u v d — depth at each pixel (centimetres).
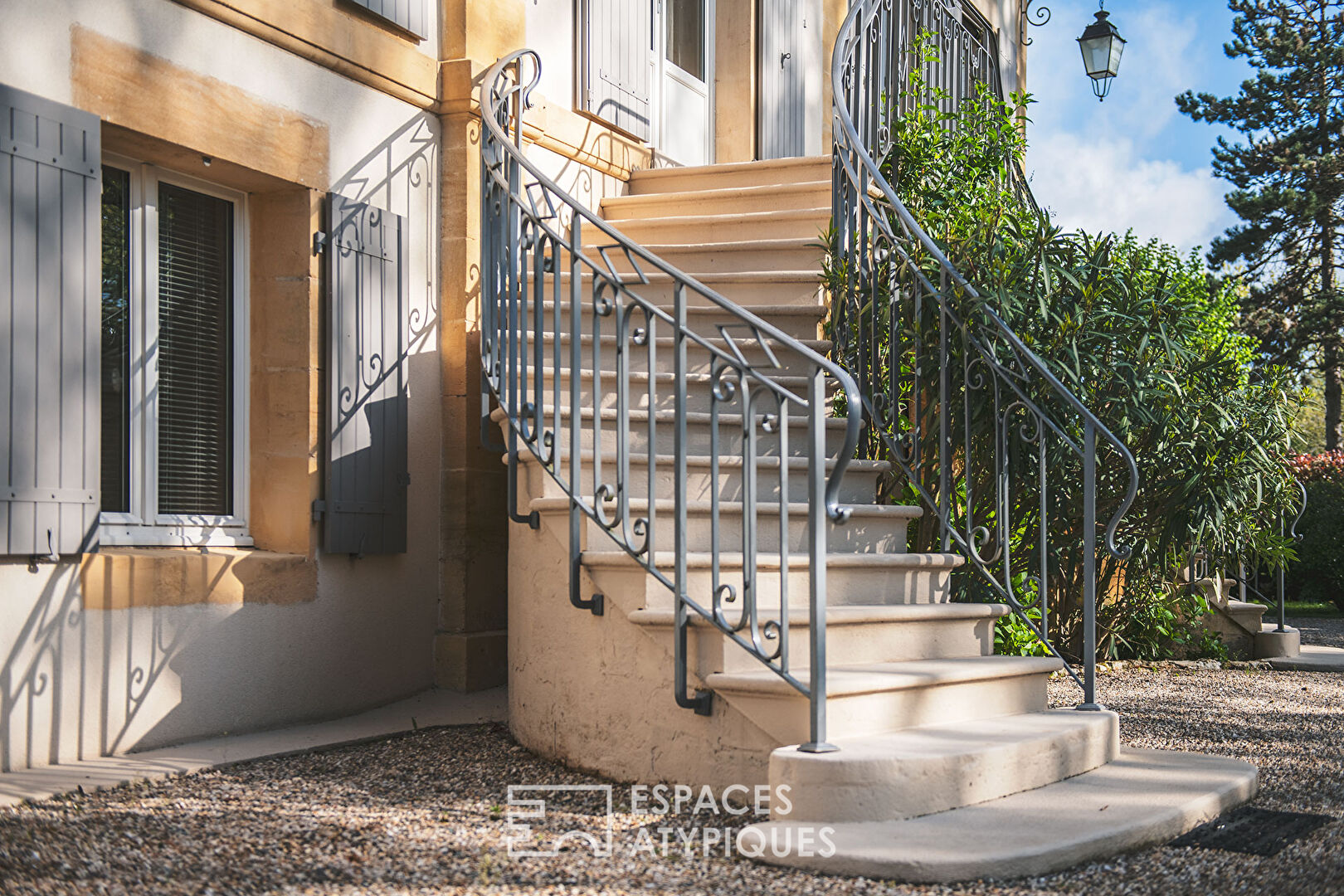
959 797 304
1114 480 592
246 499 468
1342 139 2366
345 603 474
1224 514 614
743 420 324
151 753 387
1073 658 665
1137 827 288
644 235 612
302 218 466
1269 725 482
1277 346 2311
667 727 348
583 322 504
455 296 531
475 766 385
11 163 349
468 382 526
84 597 373
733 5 796
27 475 351
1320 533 1352
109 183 419
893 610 370
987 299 449
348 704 472
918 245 482
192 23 416
